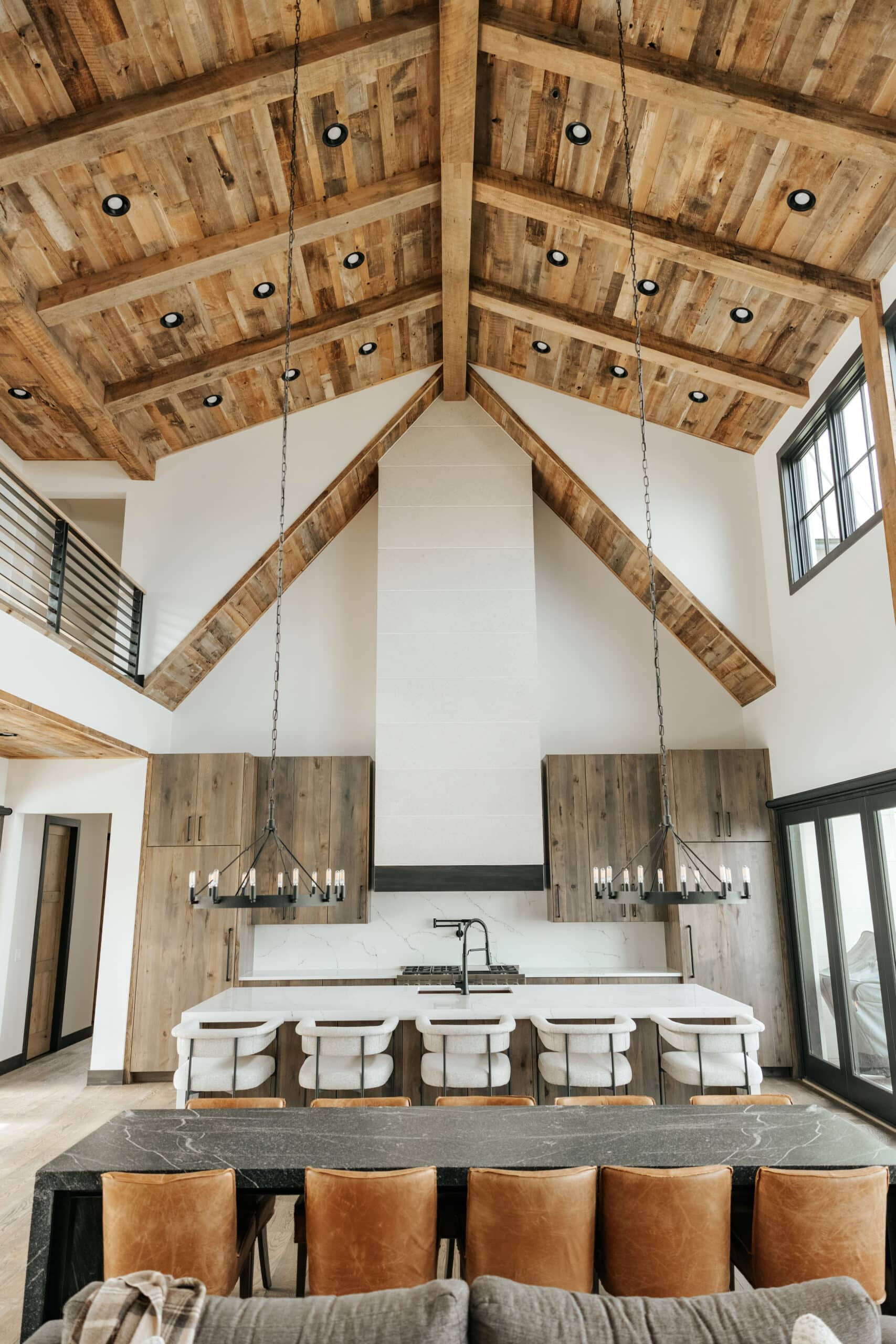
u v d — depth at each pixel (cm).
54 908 788
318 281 608
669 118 480
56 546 554
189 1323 170
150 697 713
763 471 705
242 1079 430
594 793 728
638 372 678
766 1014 675
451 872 708
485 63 486
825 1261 242
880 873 530
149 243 516
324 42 445
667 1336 171
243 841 702
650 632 800
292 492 736
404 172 552
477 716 736
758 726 741
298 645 798
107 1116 568
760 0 412
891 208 479
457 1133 285
